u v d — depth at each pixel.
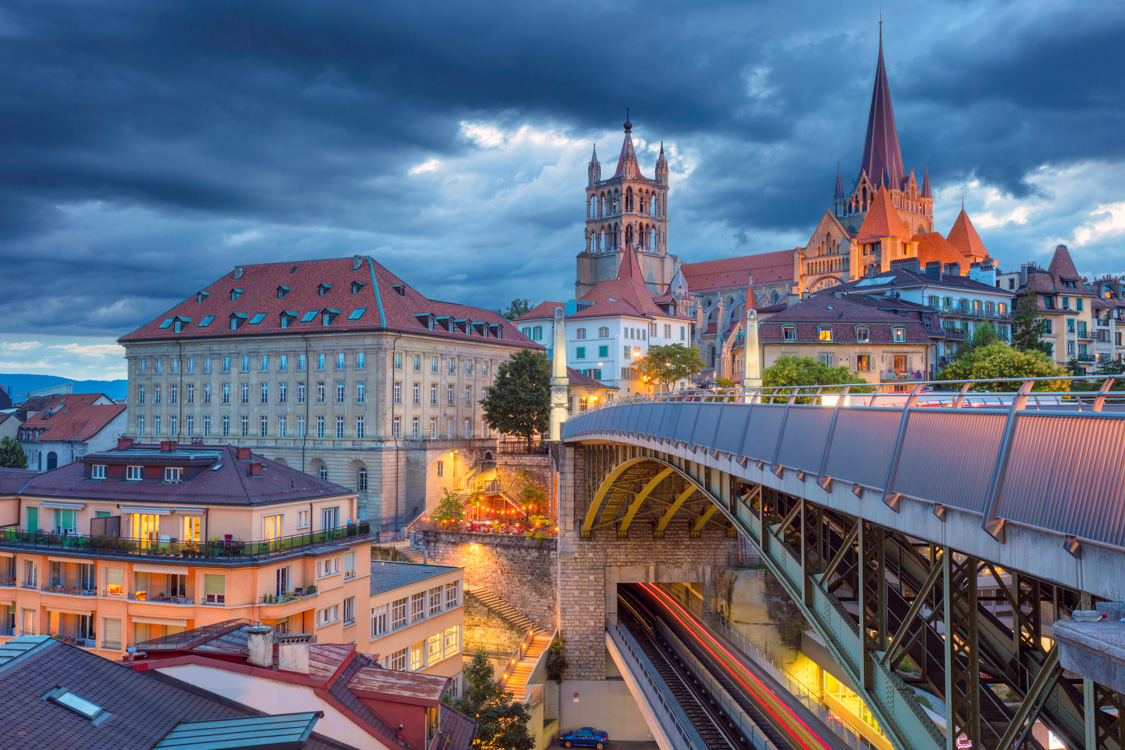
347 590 55.00
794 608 70.56
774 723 45.94
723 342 178.50
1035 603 18.42
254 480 53.97
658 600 85.75
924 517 16.89
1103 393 12.53
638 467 57.12
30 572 53.50
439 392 112.88
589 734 67.56
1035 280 131.12
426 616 63.59
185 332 118.38
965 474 15.52
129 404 122.69
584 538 73.88
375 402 104.31
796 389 25.62
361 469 105.00
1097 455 12.34
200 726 23.14
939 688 19.59
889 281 125.00
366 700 27.44
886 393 19.69
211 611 48.66
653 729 52.44
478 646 77.31
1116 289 153.62
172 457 54.53
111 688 24.14
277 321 112.88
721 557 73.94
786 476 24.97
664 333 157.62
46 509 55.06
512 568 81.12
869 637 20.47
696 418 35.56
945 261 182.75
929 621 18.17
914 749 18.02
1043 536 13.22
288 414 110.44
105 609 50.66
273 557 49.78
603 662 72.44
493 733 49.34
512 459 103.94
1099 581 11.94
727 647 64.62
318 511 55.69
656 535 73.38
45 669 23.75
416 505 102.44
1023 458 13.99
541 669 69.25
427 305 116.69
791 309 110.56
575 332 151.88
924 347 106.50
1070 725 17.34
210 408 116.31
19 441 143.88
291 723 22.97
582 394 133.50
